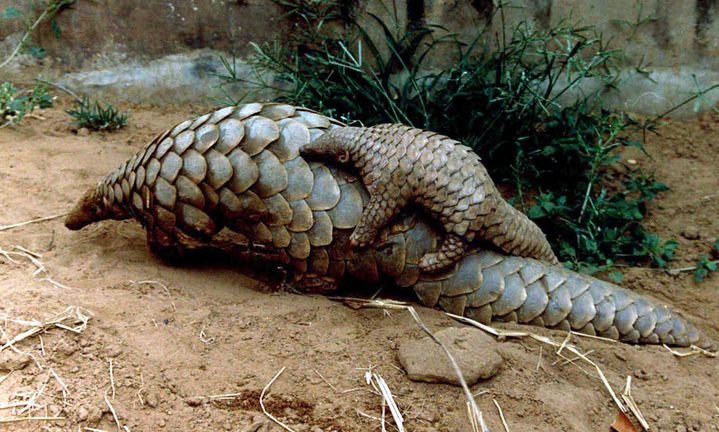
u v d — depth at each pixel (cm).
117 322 158
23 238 183
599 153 212
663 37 239
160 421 143
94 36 251
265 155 167
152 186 171
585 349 164
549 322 167
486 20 243
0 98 232
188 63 252
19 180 204
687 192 222
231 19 249
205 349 155
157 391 147
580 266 200
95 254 179
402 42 244
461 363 152
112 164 218
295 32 248
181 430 142
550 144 223
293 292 174
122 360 151
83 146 225
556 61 239
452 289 168
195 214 170
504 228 166
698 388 159
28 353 150
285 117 170
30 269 173
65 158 217
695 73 241
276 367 153
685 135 238
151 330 157
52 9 246
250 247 176
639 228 210
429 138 163
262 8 248
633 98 243
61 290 164
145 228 177
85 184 206
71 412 142
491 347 156
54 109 245
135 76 253
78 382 147
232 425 143
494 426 146
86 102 249
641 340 169
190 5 248
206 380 149
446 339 155
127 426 141
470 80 225
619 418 151
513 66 236
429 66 246
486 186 162
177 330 158
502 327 166
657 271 204
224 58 252
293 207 167
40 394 144
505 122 222
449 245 163
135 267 176
